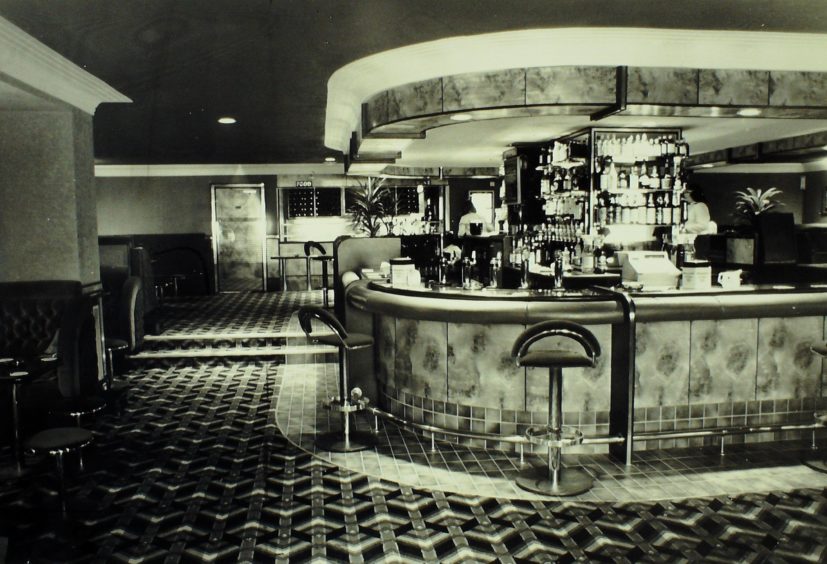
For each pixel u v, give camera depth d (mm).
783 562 3082
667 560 3113
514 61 5238
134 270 8984
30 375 4461
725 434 4465
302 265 14180
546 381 4598
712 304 4512
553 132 8539
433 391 4957
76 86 5688
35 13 3955
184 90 6098
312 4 3881
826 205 14086
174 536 3441
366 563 3131
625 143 7930
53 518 3664
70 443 3393
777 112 5746
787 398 4809
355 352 5613
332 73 5617
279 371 7469
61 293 5941
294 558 3191
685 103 5379
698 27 4828
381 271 6871
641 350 4602
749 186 14867
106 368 6449
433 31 4676
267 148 10586
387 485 4090
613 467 4332
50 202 5980
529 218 9883
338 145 10367
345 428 4855
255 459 4594
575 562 3105
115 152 10805
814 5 4305
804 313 4613
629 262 5156
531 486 3979
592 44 5059
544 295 4688
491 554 3197
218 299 12508
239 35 4445
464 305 4609
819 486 3977
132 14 3979
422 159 12625
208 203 13742
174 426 5414
